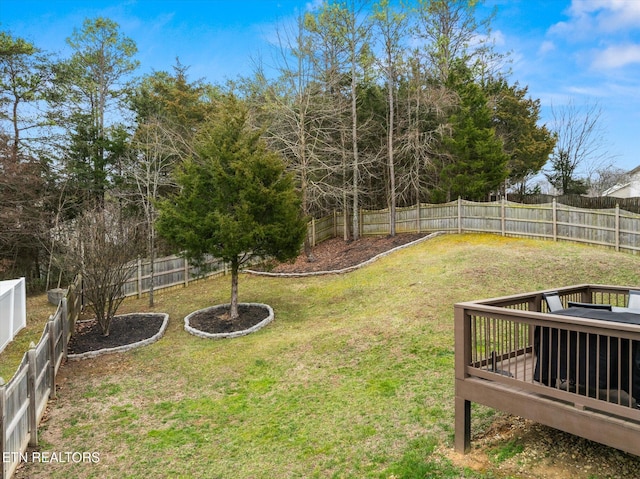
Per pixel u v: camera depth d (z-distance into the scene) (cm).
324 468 420
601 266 1054
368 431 477
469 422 404
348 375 652
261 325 978
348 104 1866
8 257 1638
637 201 1614
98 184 1745
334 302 1116
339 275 1375
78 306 1098
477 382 389
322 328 903
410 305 948
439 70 2092
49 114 1753
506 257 1216
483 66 2300
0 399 401
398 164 2055
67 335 861
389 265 1356
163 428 547
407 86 1986
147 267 1413
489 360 423
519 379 369
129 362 807
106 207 1108
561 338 362
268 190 1002
